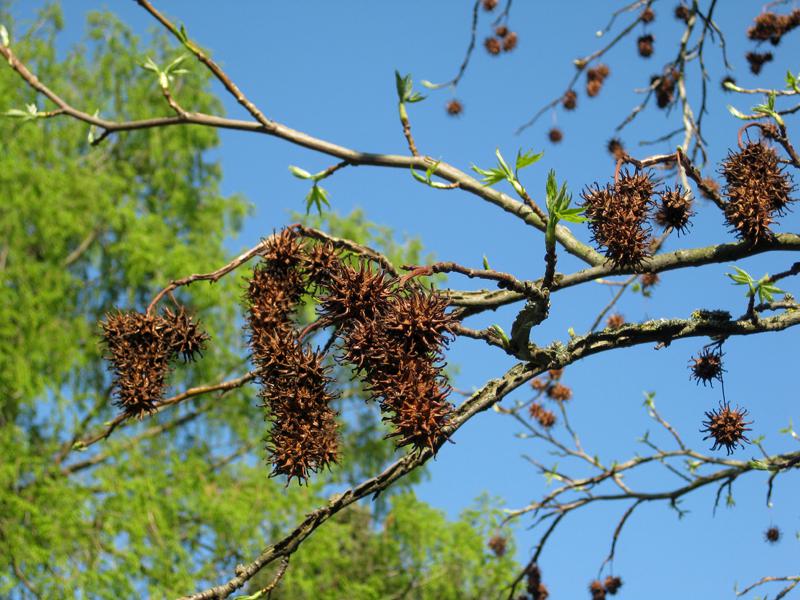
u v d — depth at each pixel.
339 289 2.52
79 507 13.62
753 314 3.23
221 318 16.08
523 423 5.92
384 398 2.39
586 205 2.79
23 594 13.23
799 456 4.57
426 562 16.61
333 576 16.20
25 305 14.63
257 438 16.42
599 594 6.19
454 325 2.41
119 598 13.28
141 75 17.95
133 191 17.56
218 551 14.86
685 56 5.94
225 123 3.89
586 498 5.57
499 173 3.11
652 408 5.65
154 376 3.06
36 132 16.19
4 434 14.12
